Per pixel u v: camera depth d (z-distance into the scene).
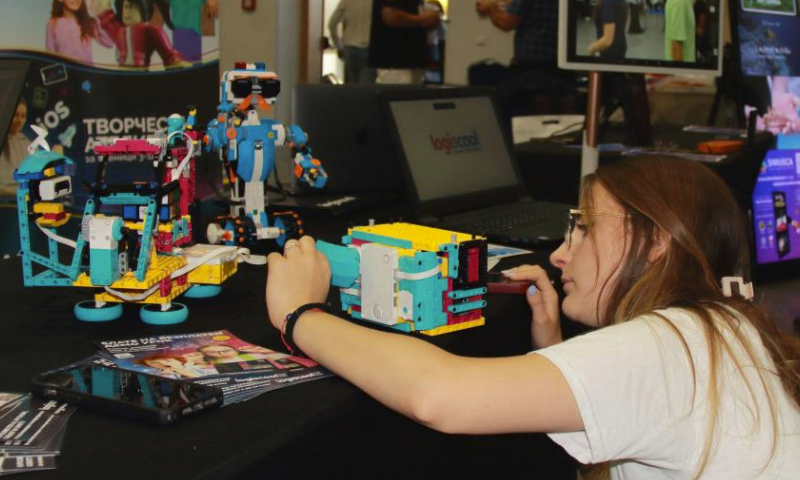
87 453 0.75
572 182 2.34
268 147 1.52
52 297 1.25
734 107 2.83
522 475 1.64
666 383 0.83
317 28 4.45
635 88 2.47
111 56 2.16
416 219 1.78
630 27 2.00
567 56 1.88
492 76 4.33
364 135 2.09
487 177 1.99
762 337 0.92
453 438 1.39
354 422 0.94
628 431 0.81
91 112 2.13
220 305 1.25
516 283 1.36
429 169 1.85
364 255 1.15
